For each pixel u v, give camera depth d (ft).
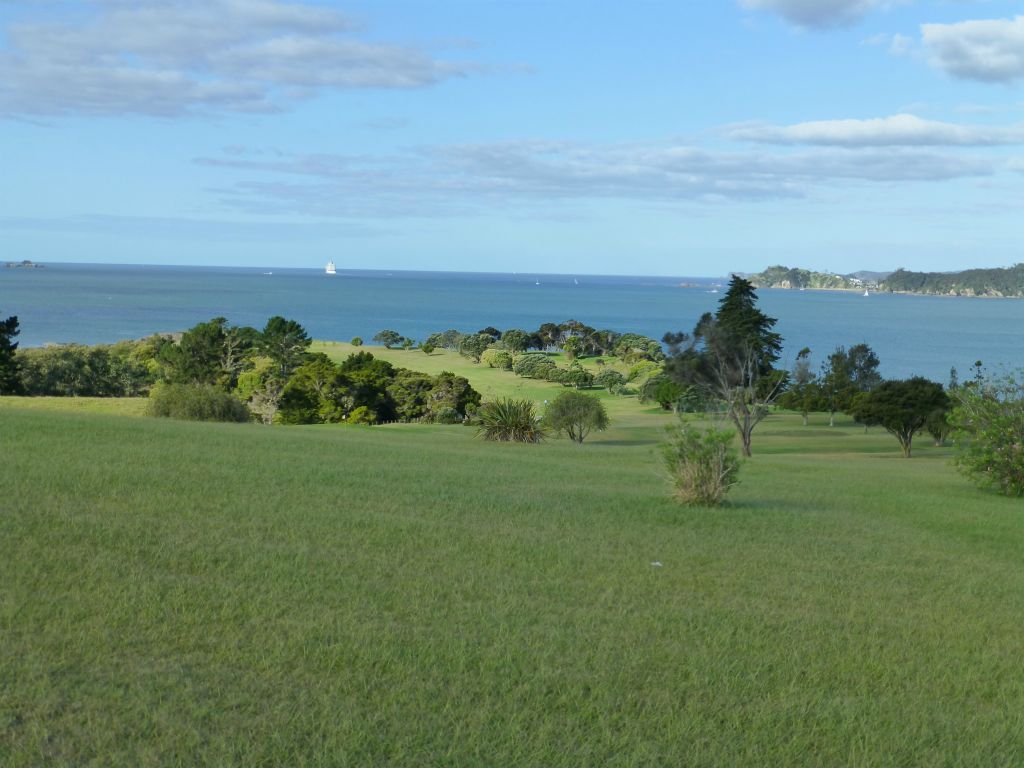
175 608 26.43
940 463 136.05
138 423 90.48
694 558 40.50
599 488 67.05
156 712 19.10
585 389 340.18
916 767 19.22
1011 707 23.07
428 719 19.86
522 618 28.09
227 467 60.13
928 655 27.22
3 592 26.66
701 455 60.23
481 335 478.18
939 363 550.36
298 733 18.67
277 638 24.39
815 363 447.83
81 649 22.52
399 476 64.13
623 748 19.08
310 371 224.74
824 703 22.45
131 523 37.76
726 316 266.77
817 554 43.83
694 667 24.41
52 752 17.16
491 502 54.03
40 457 56.90
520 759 18.16
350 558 35.06
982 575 40.93
